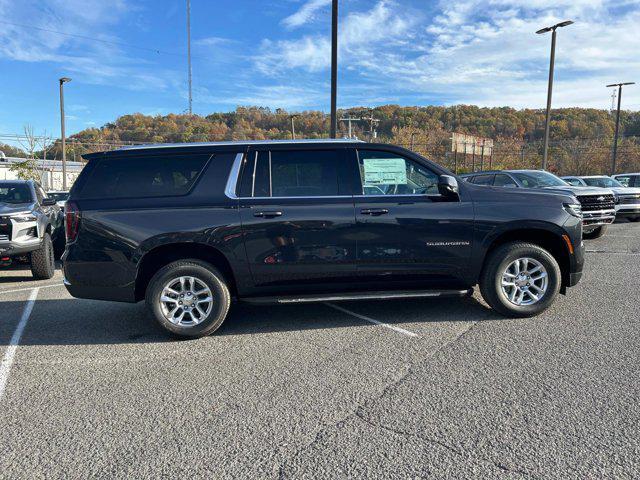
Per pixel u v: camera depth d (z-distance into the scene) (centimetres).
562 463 243
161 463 254
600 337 431
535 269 489
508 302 487
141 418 304
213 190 457
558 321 481
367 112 5997
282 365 387
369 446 264
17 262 829
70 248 454
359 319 509
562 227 479
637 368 360
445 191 461
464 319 498
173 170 463
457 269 477
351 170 472
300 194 464
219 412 309
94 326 515
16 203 812
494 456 251
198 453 262
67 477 244
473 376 353
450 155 5291
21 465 255
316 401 321
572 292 603
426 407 307
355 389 337
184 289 458
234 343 446
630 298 570
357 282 473
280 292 473
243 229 452
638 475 233
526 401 311
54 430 291
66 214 456
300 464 249
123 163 464
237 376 367
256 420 297
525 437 268
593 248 1020
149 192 457
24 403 329
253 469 246
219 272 460
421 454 255
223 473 244
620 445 258
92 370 387
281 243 456
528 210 475
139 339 467
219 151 468
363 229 461
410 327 476
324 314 534
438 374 358
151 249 449
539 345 414
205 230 448
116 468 250
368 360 391
